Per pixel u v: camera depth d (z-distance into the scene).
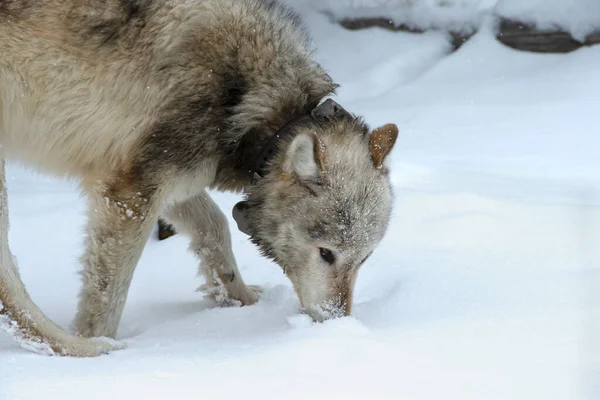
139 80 8.20
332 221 8.15
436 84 21.61
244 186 9.09
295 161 8.18
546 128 17.64
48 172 8.87
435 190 12.76
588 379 5.95
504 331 7.13
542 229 10.80
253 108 8.49
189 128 8.25
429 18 23.70
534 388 5.83
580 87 20.30
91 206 8.40
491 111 19.25
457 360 6.45
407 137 17.53
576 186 13.13
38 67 8.12
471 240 10.63
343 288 8.28
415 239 10.78
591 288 8.41
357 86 21.86
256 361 6.40
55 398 5.46
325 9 24.64
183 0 8.32
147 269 10.92
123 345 7.84
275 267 11.04
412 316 8.00
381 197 8.43
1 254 7.48
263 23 8.66
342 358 6.44
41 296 9.80
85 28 8.10
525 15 22.55
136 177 8.25
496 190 12.87
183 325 8.61
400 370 6.22
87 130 8.34
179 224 9.70
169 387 5.77
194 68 8.23
